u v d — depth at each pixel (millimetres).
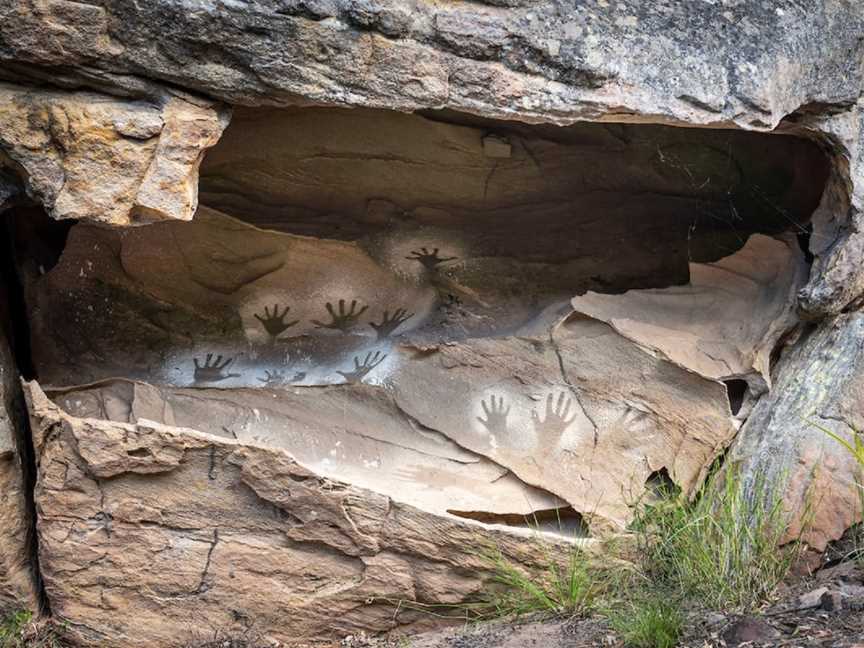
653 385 5309
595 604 4973
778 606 4723
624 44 4750
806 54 4957
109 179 4504
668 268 5695
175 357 5453
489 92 4668
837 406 5133
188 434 4902
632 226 5719
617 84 4754
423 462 5309
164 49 4469
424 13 4578
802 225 5543
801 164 5559
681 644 4543
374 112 5465
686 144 5605
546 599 4980
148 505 4945
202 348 5473
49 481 4906
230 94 4570
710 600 4809
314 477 4938
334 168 5578
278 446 5273
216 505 4965
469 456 5316
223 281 5484
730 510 4988
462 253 5656
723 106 4844
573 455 5289
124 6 4410
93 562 4945
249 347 5488
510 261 5668
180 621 4992
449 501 5211
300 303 5527
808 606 4664
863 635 4383
